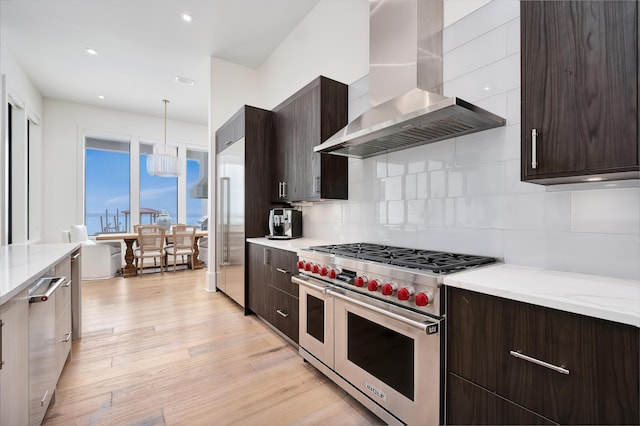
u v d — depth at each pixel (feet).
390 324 4.85
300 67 11.32
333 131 8.61
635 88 3.27
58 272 6.10
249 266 10.52
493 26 5.46
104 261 16.28
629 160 3.30
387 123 5.37
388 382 4.90
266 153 11.11
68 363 7.10
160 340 8.41
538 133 4.06
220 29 11.65
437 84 6.22
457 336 4.06
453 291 4.11
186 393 5.98
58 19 10.87
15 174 14.20
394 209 7.44
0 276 4.19
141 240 16.72
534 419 3.31
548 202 4.79
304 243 8.93
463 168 5.96
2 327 3.41
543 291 3.42
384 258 5.47
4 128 11.99
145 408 5.52
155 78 15.64
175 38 12.17
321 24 10.19
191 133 23.34
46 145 18.21
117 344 8.14
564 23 3.83
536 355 3.30
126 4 10.14
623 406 2.72
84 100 18.67
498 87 5.39
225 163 12.32
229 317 10.29
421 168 6.78
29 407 4.25
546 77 4.00
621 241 4.09
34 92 16.44
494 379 3.66
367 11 8.46
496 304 3.65
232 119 11.80
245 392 6.02
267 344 8.19
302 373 6.72
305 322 7.04
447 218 6.24
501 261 5.35
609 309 2.78
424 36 6.04
